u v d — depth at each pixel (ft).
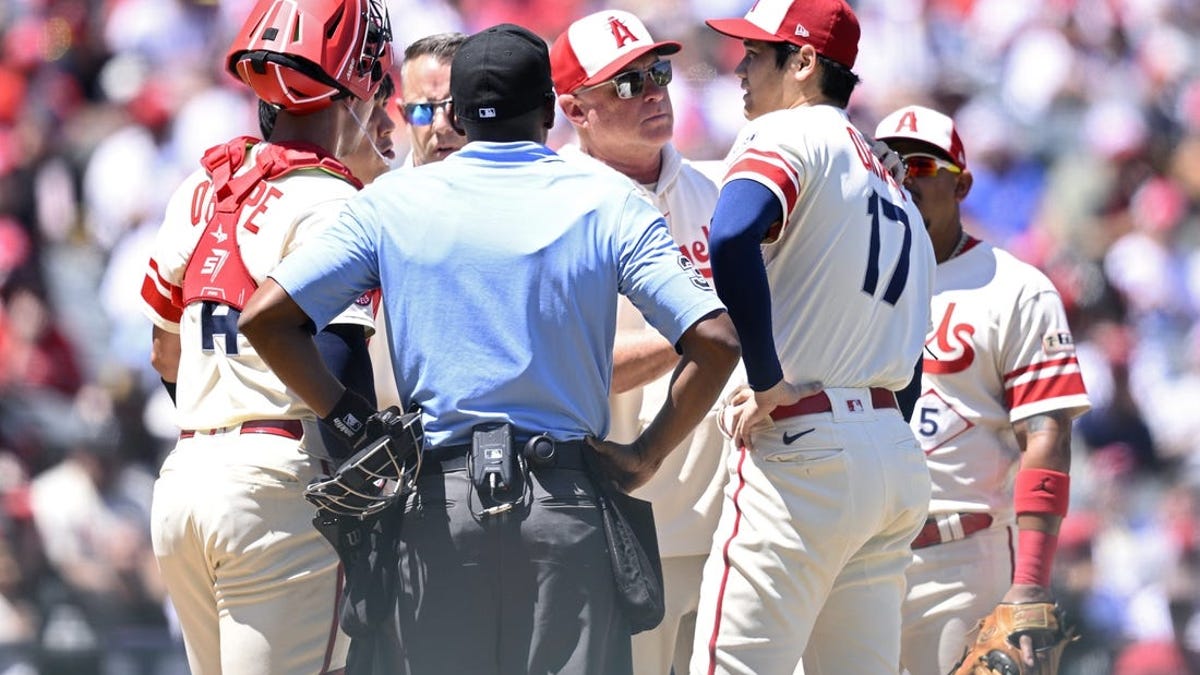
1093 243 146.82
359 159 54.85
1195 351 137.59
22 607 93.45
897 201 49.47
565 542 42.09
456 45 59.77
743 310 45.42
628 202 43.80
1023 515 58.80
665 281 42.91
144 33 158.71
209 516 46.50
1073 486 116.78
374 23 49.67
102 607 96.37
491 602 42.16
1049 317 59.47
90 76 157.69
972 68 168.25
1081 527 100.58
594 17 58.49
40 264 137.80
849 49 50.29
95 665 76.43
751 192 45.93
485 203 43.29
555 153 44.78
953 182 60.39
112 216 143.23
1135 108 164.86
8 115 152.56
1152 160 156.46
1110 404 123.95
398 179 44.16
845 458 46.98
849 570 48.83
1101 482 118.01
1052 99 163.22
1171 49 174.19
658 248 43.37
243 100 148.66
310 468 46.80
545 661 41.93
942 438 59.88
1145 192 152.15
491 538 42.01
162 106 148.05
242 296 47.01
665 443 43.75
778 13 50.11
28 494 104.68
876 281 47.93
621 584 42.47
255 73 48.16
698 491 57.16
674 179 58.65
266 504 46.47
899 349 48.96
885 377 48.75
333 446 46.06
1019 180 154.61
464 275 42.98
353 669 43.70
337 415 43.62
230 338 46.91
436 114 59.26
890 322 48.57
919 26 169.37
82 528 102.68
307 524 46.80
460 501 42.24
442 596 42.14
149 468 115.24
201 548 47.19
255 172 48.08
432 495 42.52
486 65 43.83
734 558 48.01
